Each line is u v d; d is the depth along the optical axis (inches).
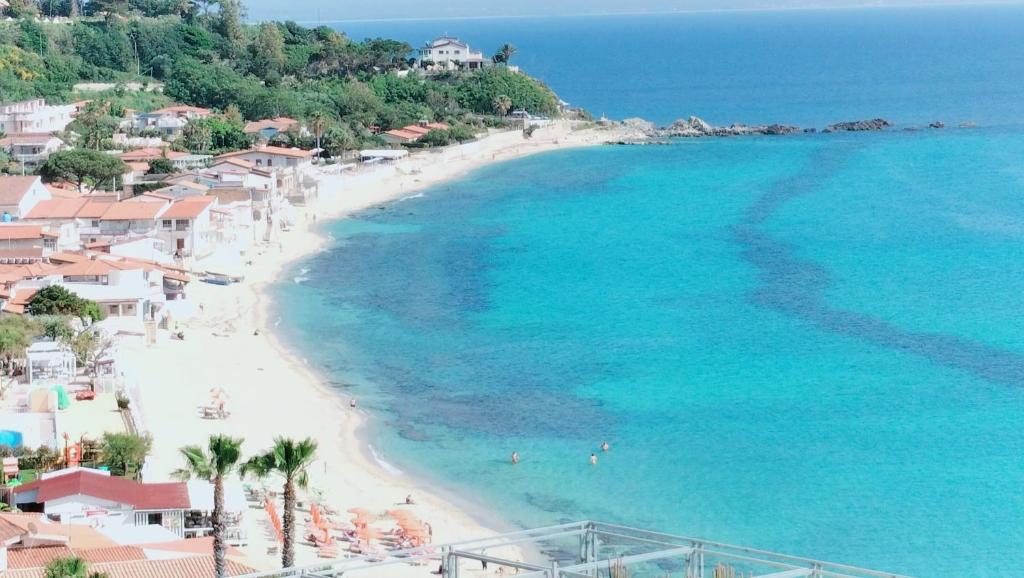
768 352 5383.9
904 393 4783.5
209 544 3132.4
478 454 4220.0
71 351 4694.9
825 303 6274.6
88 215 6934.1
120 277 5753.0
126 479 3499.0
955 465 4028.1
